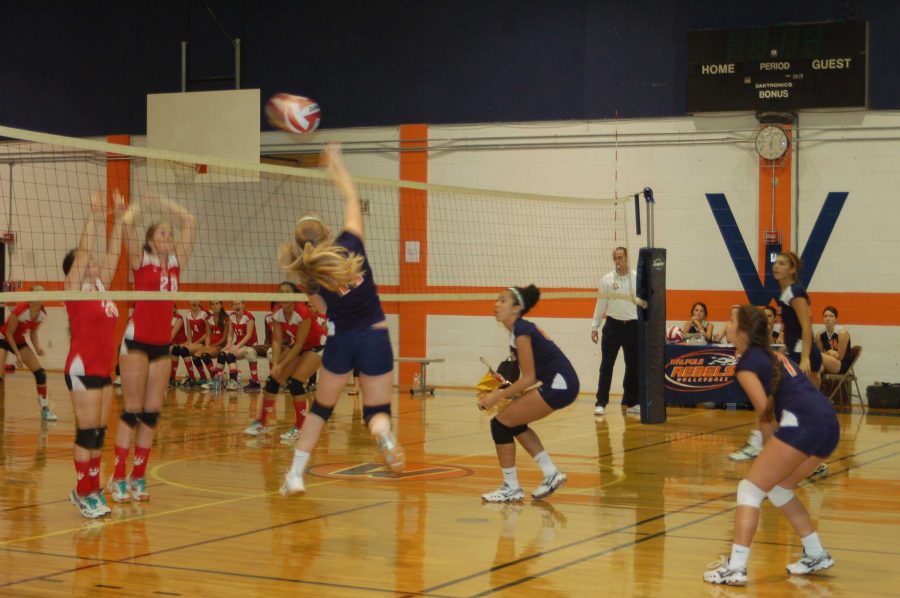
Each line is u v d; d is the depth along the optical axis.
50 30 18.39
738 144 14.59
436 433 10.48
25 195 16.91
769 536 5.82
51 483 7.37
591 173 15.38
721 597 4.50
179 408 12.80
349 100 16.66
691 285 14.82
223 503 6.64
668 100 14.98
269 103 7.49
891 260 13.92
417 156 16.28
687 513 6.43
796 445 4.66
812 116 14.23
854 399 14.05
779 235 14.39
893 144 13.90
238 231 17.17
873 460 8.81
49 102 18.41
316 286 5.18
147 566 4.95
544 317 15.53
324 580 4.72
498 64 15.86
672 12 14.95
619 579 4.79
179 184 16.81
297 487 5.20
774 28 14.22
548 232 15.57
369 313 5.21
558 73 15.55
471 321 15.96
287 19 16.97
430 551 5.34
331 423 11.30
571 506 6.64
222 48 17.34
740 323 4.88
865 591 4.64
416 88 16.30
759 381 4.77
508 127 15.81
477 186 16.00
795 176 14.31
